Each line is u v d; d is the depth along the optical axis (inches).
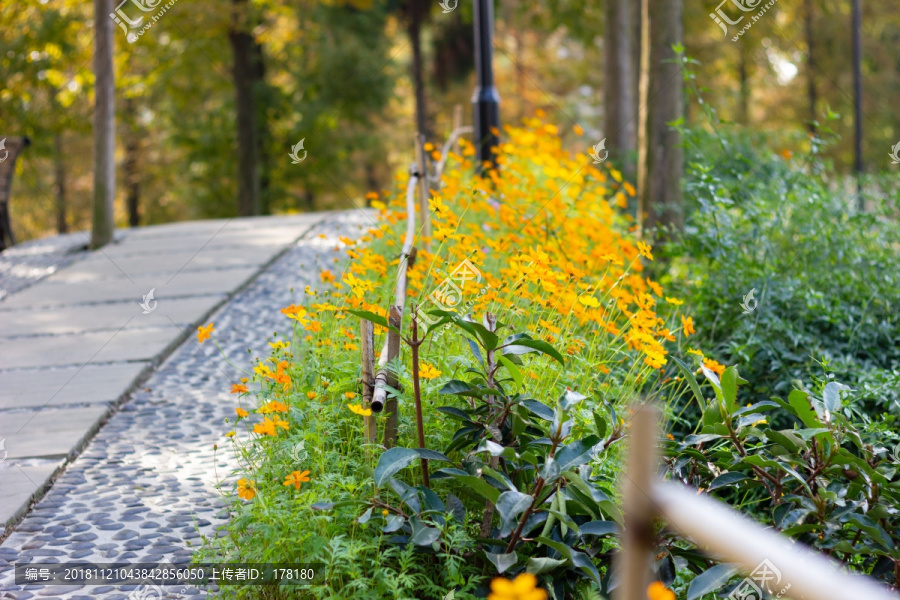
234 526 98.0
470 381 109.3
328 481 95.2
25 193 737.0
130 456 141.5
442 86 810.2
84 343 202.4
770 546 35.9
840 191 210.8
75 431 149.3
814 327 169.2
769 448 107.7
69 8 534.3
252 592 94.1
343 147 709.9
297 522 93.4
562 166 241.8
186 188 757.3
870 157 690.2
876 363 161.6
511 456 96.3
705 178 182.2
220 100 705.6
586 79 917.8
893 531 96.0
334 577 88.4
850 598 33.8
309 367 124.0
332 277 141.3
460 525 92.4
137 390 173.0
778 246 186.5
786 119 753.6
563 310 131.5
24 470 133.9
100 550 110.7
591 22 570.6
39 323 223.6
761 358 159.6
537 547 95.3
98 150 328.2
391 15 748.0
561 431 93.5
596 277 172.7
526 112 925.2
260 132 687.7
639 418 42.0
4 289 263.7
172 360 191.0
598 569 93.3
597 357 139.4
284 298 236.8
